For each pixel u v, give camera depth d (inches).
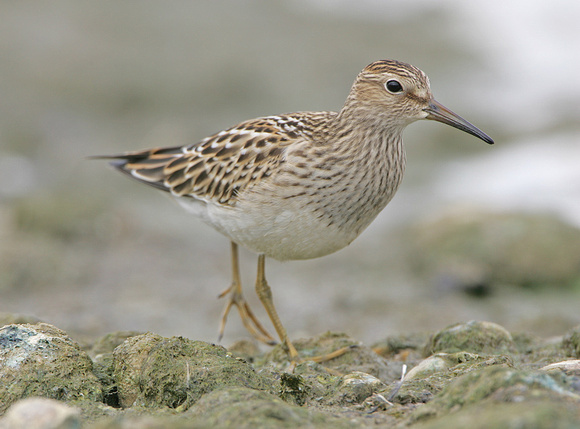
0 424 203.8
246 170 339.3
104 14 1024.2
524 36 975.6
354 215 333.1
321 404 255.8
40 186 688.4
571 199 633.0
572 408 192.7
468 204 609.6
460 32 989.2
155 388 251.3
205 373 249.8
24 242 555.8
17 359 255.8
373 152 331.0
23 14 999.0
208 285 528.7
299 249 338.0
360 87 331.0
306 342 340.2
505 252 545.6
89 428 203.3
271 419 209.6
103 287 517.3
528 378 207.6
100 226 602.9
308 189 323.9
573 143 743.1
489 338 325.1
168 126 788.0
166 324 463.2
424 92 335.9
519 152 740.7
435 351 331.0
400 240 605.6
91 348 335.6
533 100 828.6
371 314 486.6
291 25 1016.2
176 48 941.8
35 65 888.3
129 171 396.2
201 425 201.9
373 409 247.3
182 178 373.1
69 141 773.3
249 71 887.7
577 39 960.3
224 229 355.9
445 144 761.0
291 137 337.7
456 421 192.7
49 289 510.9
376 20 1034.1
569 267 539.5
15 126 786.8
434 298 513.3
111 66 896.3
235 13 1053.2
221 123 799.7
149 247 587.2
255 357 349.4
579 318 468.4
